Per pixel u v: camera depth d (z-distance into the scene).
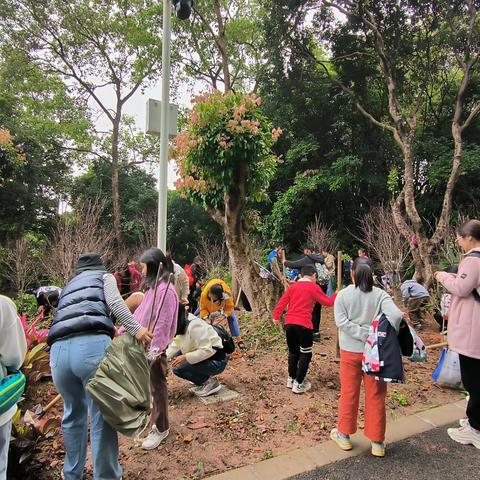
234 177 5.93
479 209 12.32
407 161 9.06
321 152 16.59
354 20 13.02
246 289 6.83
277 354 5.54
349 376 3.19
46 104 20.52
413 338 3.09
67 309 2.61
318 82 15.84
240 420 3.72
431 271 7.67
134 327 2.54
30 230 18.53
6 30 18.42
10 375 2.14
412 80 13.73
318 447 3.27
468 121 9.25
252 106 5.61
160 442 3.33
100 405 2.29
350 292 3.21
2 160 15.96
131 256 16.61
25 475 2.85
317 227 14.15
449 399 4.20
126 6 18.77
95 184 22.80
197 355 3.85
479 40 10.27
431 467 2.99
